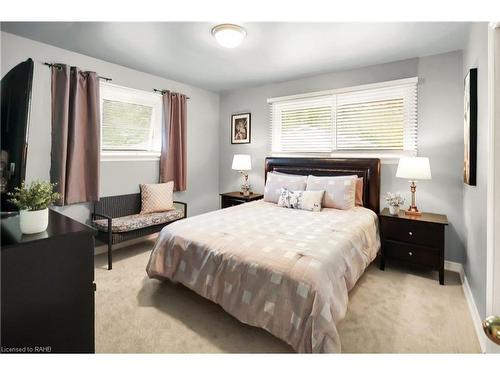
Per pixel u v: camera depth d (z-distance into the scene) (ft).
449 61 9.61
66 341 3.69
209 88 15.34
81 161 10.36
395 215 9.55
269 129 14.37
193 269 6.96
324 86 12.46
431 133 10.02
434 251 8.68
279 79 13.35
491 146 4.51
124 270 9.53
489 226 4.65
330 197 10.57
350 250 6.84
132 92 12.01
